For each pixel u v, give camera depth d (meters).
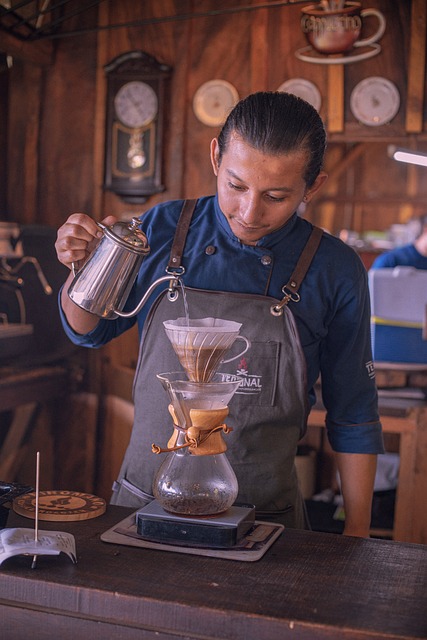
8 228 3.62
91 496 1.80
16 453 4.17
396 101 4.16
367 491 1.96
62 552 1.46
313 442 4.01
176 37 4.27
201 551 1.47
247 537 1.55
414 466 3.33
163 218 1.99
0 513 1.54
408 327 3.70
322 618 1.25
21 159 4.45
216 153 1.75
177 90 4.29
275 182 1.59
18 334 3.69
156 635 1.29
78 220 1.68
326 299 1.91
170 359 1.88
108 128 4.34
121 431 4.28
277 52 4.22
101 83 4.34
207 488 1.51
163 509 1.55
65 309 1.88
